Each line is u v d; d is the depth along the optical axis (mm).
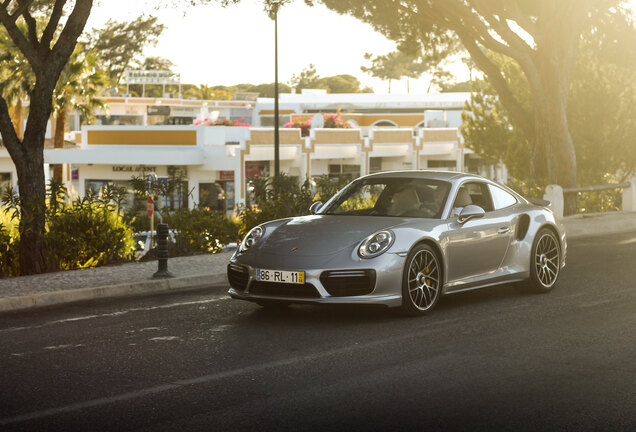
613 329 6930
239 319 7582
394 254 7227
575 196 19203
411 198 8133
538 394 5023
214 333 6957
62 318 7902
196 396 5027
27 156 11172
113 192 12672
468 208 7848
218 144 40531
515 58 18797
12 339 6887
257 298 7355
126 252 12609
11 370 5758
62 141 39094
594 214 19141
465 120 28203
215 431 4355
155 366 5812
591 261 11625
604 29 21047
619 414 4617
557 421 4508
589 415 4605
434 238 7582
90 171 39438
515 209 8766
